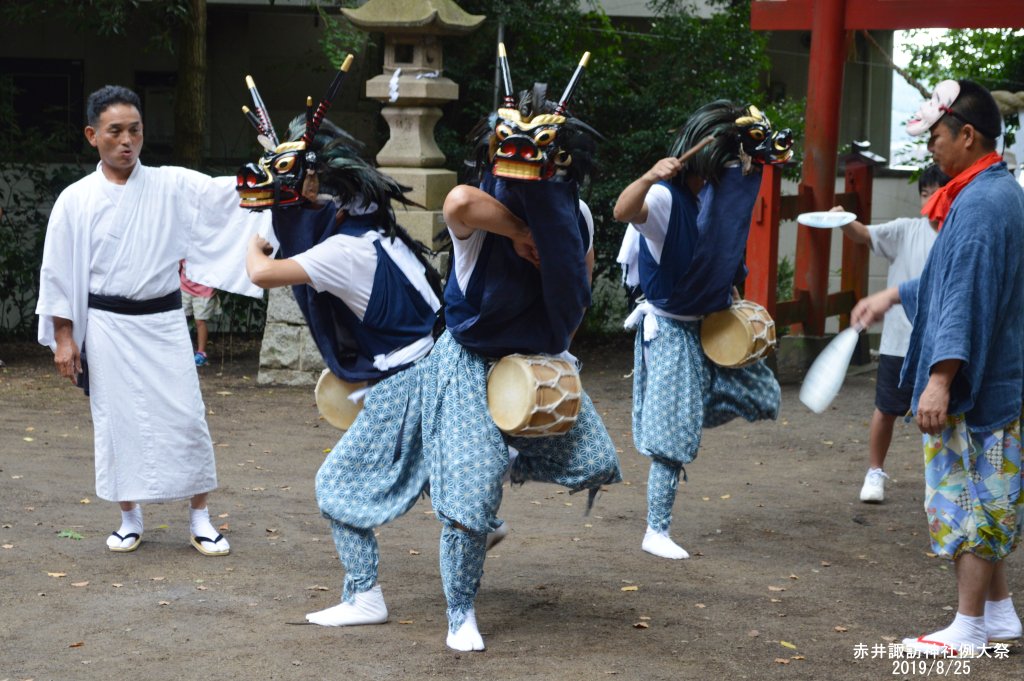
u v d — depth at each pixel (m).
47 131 14.24
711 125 5.12
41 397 9.30
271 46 14.35
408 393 4.14
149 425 5.17
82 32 13.16
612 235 12.65
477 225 3.72
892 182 15.60
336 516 4.14
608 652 4.07
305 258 4.02
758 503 6.41
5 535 5.45
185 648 4.05
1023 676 3.86
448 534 4.01
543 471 4.27
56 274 5.07
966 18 9.59
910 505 6.38
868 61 15.66
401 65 9.72
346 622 4.29
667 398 5.28
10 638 4.13
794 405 9.27
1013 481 3.94
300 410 8.91
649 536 5.41
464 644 4.05
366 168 4.16
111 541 5.29
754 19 10.59
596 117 12.98
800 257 10.53
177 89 12.48
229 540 5.49
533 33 12.77
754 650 4.11
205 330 11.10
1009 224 3.83
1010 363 3.89
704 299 5.22
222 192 5.30
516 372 3.92
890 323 6.19
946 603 4.71
